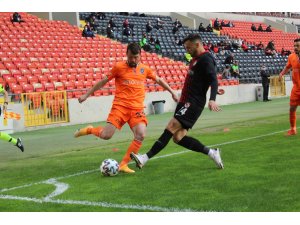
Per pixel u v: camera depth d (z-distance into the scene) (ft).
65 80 61.36
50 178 20.10
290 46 126.62
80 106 55.16
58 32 76.59
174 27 98.17
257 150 24.84
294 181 16.96
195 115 19.21
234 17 132.36
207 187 16.69
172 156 24.23
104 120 58.03
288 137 29.35
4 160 27.07
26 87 55.11
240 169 19.76
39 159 26.43
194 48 18.79
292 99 29.55
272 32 130.21
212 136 32.81
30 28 73.67
